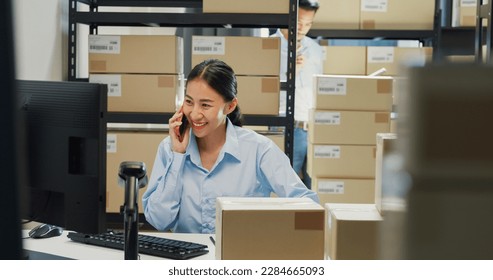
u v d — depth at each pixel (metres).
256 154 2.06
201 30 4.01
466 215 0.54
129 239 1.34
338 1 3.92
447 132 0.54
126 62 2.80
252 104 2.79
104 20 2.89
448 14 4.27
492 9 2.51
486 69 0.54
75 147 1.31
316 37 4.03
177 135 2.01
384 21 3.90
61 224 1.35
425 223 0.54
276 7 2.78
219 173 2.03
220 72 1.96
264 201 1.35
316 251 1.26
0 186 0.53
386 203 0.60
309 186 3.58
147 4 3.21
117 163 2.80
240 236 1.25
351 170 3.15
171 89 2.80
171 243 1.68
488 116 0.53
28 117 1.37
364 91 3.11
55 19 2.89
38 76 2.72
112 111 2.83
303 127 3.90
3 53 0.52
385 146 1.30
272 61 2.78
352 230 1.30
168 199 1.98
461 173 0.54
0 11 0.51
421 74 0.54
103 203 1.30
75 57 3.01
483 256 0.54
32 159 1.37
